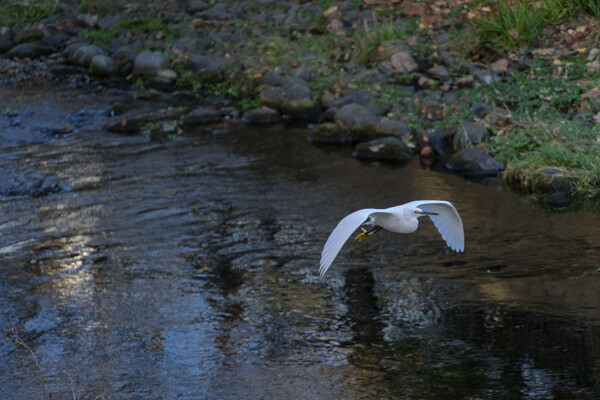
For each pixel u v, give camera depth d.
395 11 16.77
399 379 6.44
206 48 16.95
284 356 6.87
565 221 9.66
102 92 15.76
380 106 13.55
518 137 11.82
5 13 18.98
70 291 8.14
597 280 8.06
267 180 11.37
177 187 11.12
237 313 7.65
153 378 6.57
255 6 18.36
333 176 11.48
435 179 11.30
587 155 10.92
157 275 8.48
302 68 15.10
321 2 17.91
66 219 10.03
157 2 18.94
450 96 13.41
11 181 11.34
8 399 6.32
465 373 6.50
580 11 14.59
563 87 12.88
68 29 18.61
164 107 14.80
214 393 6.32
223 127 13.86
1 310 7.76
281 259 8.81
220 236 9.47
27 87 16.03
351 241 9.38
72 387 6.44
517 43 14.20
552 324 7.25
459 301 7.77
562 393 6.14
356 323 7.41
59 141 13.17
